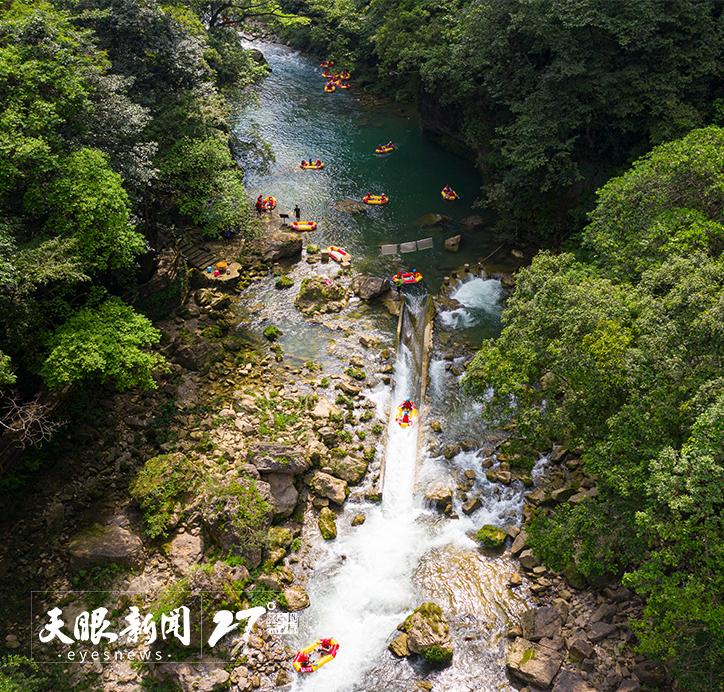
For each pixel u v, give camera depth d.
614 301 21.39
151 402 29.81
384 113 64.50
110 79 30.72
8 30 27.08
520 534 25.59
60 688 20.53
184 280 36.50
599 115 38.53
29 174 24.77
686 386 18.36
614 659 20.77
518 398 25.77
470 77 44.16
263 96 67.06
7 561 23.20
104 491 25.98
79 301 28.34
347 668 21.56
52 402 25.86
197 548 24.41
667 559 17.34
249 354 33.81
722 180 24.30
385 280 38.62
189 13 46.94
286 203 47.50
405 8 56.94
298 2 79.06
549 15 35.56
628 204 27.05
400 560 25.17
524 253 41.53
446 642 21.67
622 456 19.62
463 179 51.72
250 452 27.45
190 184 38.69
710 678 17.33
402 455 29.50
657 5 34.97
